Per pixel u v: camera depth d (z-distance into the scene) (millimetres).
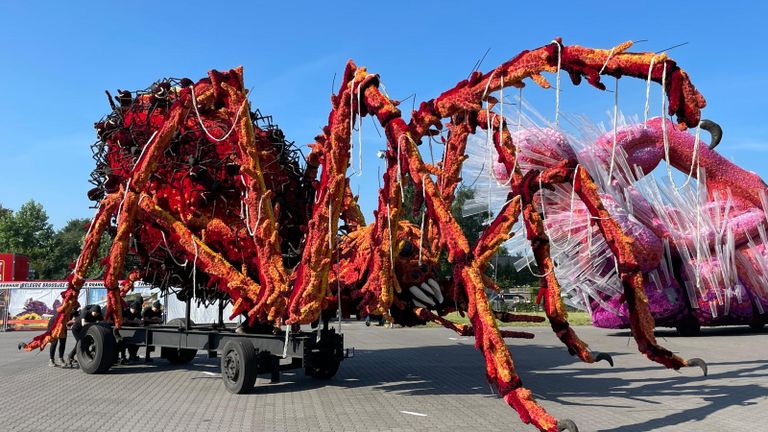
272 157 10328
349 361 13547
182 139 9805
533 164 10922
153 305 13539
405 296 8906
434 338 21125
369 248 8734
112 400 8617
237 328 10484
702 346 16188
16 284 25609
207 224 9750
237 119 8914
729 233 15414
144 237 10312
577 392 9086
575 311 34875
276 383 10047
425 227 9141
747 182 15461
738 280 17797
